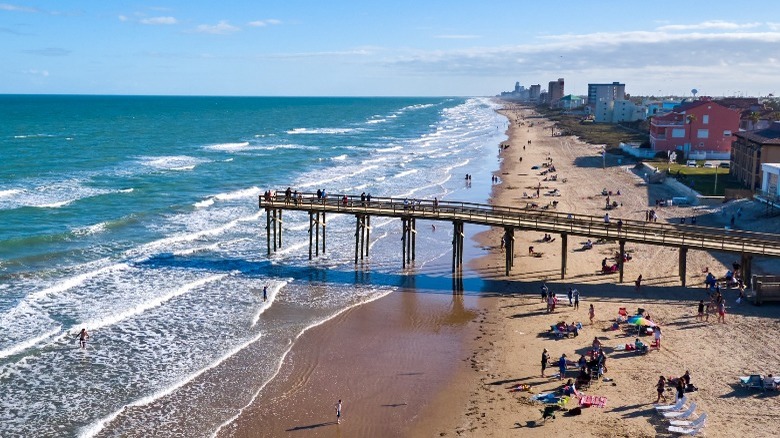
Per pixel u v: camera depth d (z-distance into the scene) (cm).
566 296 4041
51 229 5591
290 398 2822
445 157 11806
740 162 7325
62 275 4375
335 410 2719
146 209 6519
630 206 6625
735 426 2470
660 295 4019
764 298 3762
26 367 3033
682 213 6159
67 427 2545
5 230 5478
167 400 2780
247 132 17312
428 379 2995
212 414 2675
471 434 2502
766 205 5728
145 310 3822
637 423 2525
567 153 11762
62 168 9200
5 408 2670
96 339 3378
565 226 4478
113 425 2573
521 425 2555
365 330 3600
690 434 2419
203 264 4775
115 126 18362
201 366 3109
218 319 3719
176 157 10931
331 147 13500
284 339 3462
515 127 19500
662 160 9494
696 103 11081
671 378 2864
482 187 8206
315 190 7894
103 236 5447
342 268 4772
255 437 2508
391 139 15900
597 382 2877
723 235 4616
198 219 6231
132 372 3027
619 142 12838
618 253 4791
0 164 9388
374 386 2936
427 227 6153
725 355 3125
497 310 3862
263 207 5059
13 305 3775
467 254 5128
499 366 3102
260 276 4541
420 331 3578
